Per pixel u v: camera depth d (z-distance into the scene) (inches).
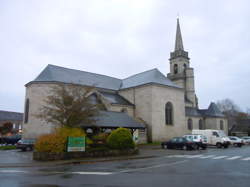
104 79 1670.8
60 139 635.5
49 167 495.2
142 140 1316.4
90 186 295.9
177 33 2327.8
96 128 940.6
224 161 569.0
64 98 732.7
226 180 332.5
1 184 311.4
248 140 1637.6
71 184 308.7
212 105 2142.0
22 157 701.3
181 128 1545.3
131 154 754.2
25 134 1284.4
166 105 1489.9
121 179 342.3
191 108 2026.3
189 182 319.0
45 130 1190.3
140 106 1471.5
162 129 1421.0
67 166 507.2
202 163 532.4
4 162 572.1
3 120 2536.9
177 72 2215.8
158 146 1151.0
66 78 1385.3
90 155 668.7
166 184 306.3
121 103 1441.9
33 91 1275.8
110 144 737.6
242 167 465.7
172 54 2293.3
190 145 964.0
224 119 2097.7
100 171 424.2
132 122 1141.7
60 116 724.7
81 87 786.8
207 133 1210.0
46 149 618.8
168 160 601.9
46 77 1305.4
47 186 297.6
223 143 1139.3
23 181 332.2
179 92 1593.3
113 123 1011.9
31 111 1259.2
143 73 1681.8
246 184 304.8
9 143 1407.5
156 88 1439.5
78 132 684.1
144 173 397.4
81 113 732.7
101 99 1408.7
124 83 1740.9
